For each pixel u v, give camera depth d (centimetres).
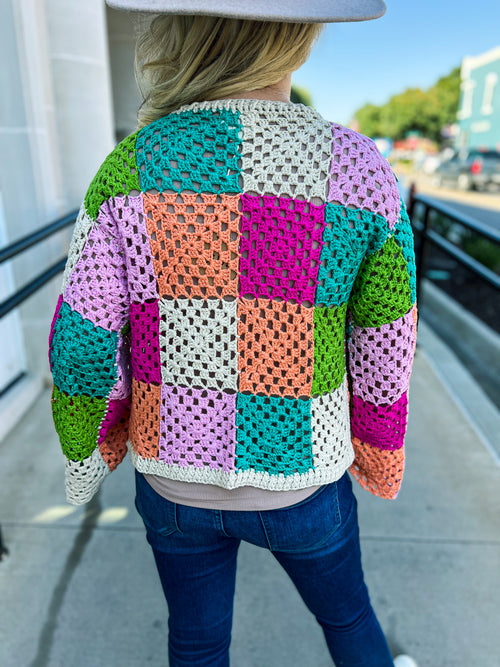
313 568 96
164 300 79
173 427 86
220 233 74
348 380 96
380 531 204
